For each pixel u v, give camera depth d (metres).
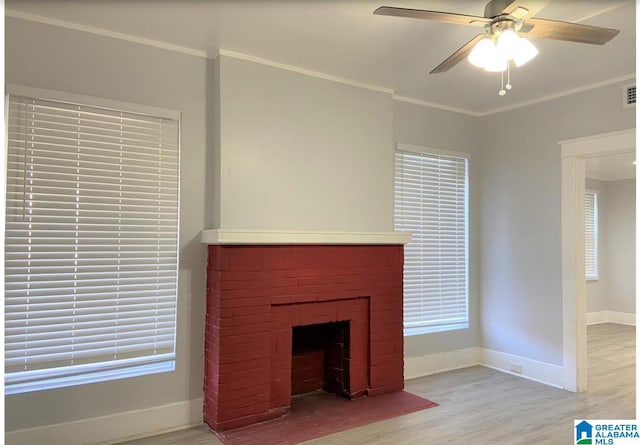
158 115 3.11
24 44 2.72
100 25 2.87
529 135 4.33
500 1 2.11
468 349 4.67
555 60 3.35
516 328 4.39
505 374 4.38
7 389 2.64
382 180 3.95
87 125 2.91
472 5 2.58
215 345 3.09
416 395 3.75
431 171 4.51
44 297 2.75
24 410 2.68
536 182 4.26
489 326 4.65
